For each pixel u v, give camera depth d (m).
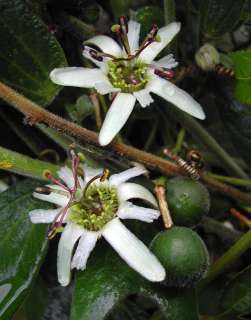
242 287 0.22
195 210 0.21
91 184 0.21
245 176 0.25
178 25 0.22
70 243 0.20
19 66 0.22
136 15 0.23
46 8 0.23
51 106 0.24
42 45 0.22
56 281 0.24
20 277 0.21
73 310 0.20
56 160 0.24
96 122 0.23
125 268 0.20
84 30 0.24
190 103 0.21
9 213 0.22
